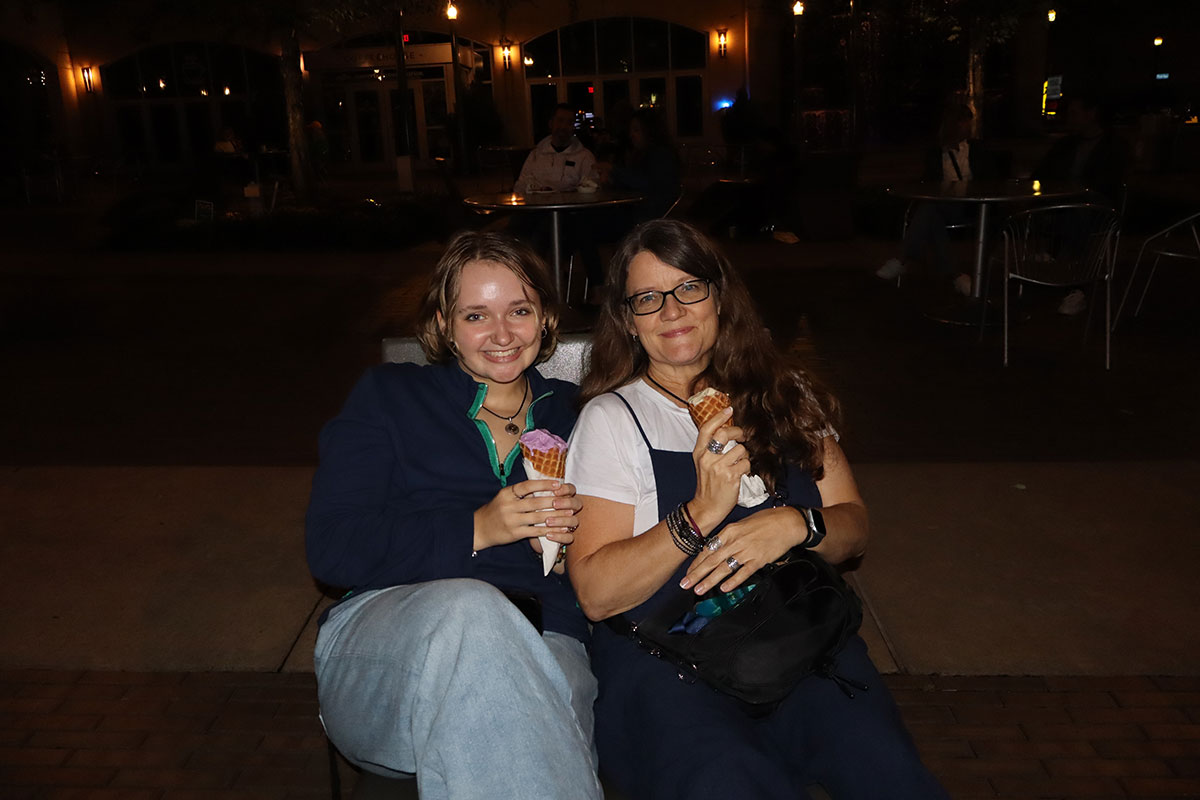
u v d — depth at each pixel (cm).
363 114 2802
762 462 225
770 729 214
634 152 921
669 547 204
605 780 212
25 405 639
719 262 232
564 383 257
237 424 592
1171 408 576
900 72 3131
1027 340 751
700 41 2677
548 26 2677
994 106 3070
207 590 362
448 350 242
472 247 230
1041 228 744
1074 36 3406
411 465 230
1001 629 329
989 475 456
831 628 204
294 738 286
